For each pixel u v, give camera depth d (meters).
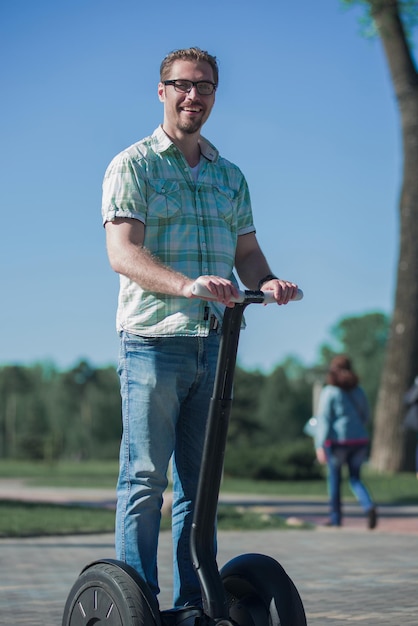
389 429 29.50
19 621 6.89
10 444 148.25
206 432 4.72
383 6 29.00
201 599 5.16
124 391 5.12
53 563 10.20
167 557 10.78
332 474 15.07
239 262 5.61
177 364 5.02
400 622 6.90
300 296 4.85
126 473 5.09
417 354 29.45
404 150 29.81
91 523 14.03
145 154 5.16
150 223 5.12
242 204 5.50
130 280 5.11
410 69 29.75
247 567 4.87
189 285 4.64
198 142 5.39
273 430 136.12
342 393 15.07
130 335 5.08
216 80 5.22
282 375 138.25
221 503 19.59
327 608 7.50
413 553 11.34
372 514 14.43
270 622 4.69
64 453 140.88
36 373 162.12
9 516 14.63
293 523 14.88
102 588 4.82
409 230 29.56
